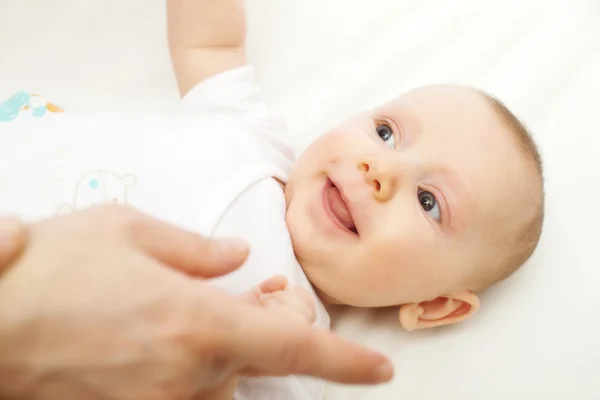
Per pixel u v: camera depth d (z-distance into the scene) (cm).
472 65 107
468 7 111
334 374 36
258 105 99
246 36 109
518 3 111
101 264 33
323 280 82
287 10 111
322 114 105
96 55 105
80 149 78
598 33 109
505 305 88
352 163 80
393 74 108
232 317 33
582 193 95
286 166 93
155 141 81
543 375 82
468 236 80
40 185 74
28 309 31
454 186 79
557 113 102
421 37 110
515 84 105
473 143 81
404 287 80
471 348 85
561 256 90
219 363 33
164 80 106
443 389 83
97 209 36
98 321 31
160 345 31
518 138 85
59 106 100
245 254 40
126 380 32
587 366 82
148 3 107
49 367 31
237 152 85
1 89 101
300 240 80
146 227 36
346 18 111
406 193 78
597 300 87
